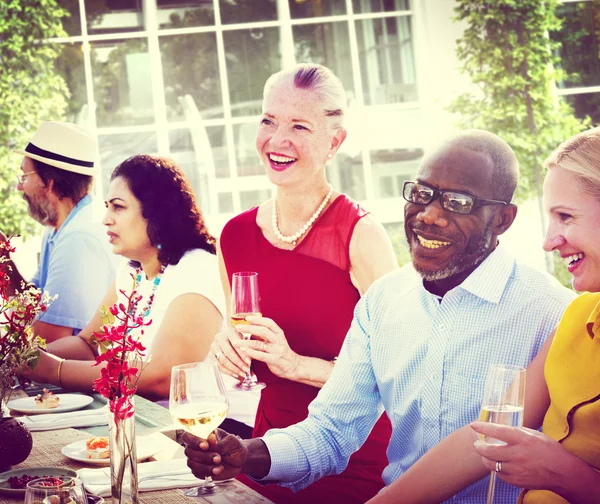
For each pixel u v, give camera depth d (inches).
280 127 106.4
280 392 106.4
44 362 124.0
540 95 339.0
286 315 108.3
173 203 132.4
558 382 69.6
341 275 107.8
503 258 80.0
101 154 338.6
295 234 109.1
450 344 79.2
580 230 66.1
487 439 60.2
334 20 347.6
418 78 347.6
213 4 342.0
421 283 83.1
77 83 336.2
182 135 342.6
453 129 344.2
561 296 78.5
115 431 65.4
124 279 140.6
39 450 90.7
